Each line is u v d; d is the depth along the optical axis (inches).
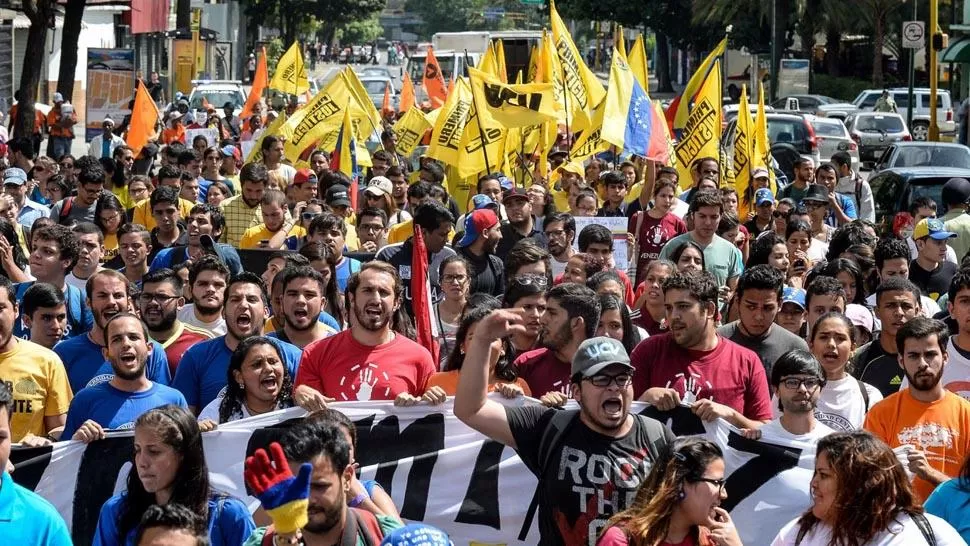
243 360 267.0
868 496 204.1
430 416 262.7
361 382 278.2
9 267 368.2
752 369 273.1
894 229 556.4
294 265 310.7
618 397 220.2
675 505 201.5
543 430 227.3
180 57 1982.0
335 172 560.1
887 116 1501.0
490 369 272.5
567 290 275.4
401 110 1074.1
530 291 302.0
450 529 262.5
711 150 615.2
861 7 2303.2
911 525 204.7
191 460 211.6
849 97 2352.4
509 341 300.4
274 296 327.0
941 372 264.8
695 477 200.2
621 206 574.2
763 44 2397.9
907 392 269.1
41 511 207.8
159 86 1668.3
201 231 413.7
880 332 336.8
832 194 601.6
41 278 351.9
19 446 252.1
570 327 275.1
